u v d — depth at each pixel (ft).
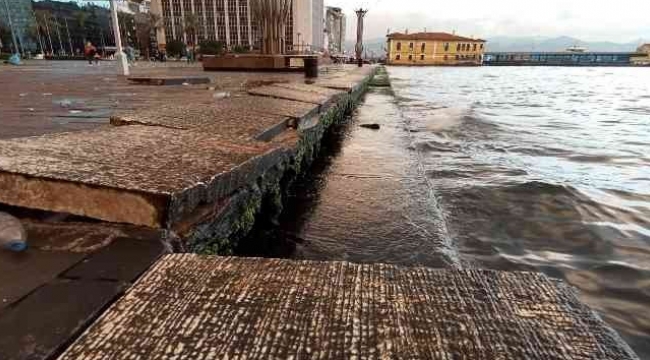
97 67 93.86
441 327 5.03
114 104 26.02
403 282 6.07
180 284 5.91
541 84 154.20
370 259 13.08
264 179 13.47
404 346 4.69
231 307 5.38
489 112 67.82
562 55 470.39
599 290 13.07
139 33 290.56
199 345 4.68
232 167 10.45
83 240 7.19
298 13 308.19
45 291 5.63
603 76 227.61
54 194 8.07
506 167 28.73
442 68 372.99
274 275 6.21
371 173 23.08
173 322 5.06
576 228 17.74
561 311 5.41
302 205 17.57
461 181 24.52
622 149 36.83
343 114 42.11
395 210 17.16
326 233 14.85
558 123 55.11
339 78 61.00
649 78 205.26
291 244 13.97
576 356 4.59
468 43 437.17
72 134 12.82
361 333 4.90
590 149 36.70
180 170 9.56
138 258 6.62
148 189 7.81
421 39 426.10
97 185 7.87
